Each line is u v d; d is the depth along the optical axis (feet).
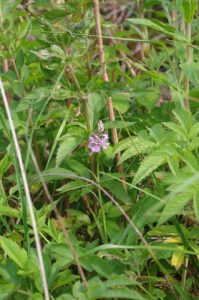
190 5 3.99
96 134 3.87
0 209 3.63
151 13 6.38
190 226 3.87
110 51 4.50
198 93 4.33
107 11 6.93
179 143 3.66
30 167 4.25
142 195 4.04
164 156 3.49
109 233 3.74
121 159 3.67
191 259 3.59
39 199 4.40
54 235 3.59
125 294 3.03
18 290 3.25
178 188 3.17
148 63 4.81
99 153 3.91
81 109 3.96
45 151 4.74
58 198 4.29
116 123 3.97
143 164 3.48
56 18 3.95
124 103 4.26
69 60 3.87
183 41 4.00
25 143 4.49
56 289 3.39
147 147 3.68
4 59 4.38
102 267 3.30
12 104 4.46
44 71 4.14
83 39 4.03
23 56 4.42
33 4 4.65
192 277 3.67
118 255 3.47
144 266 3.51
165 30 4.01
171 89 4.22
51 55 3.89
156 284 3.69
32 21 4.59
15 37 4.17
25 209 3.50
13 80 4.31
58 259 3.35
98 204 4.09
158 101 4.82
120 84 4.54
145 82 4.68
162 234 3.62
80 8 3.92
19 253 3.31
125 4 6.46
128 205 3.87
